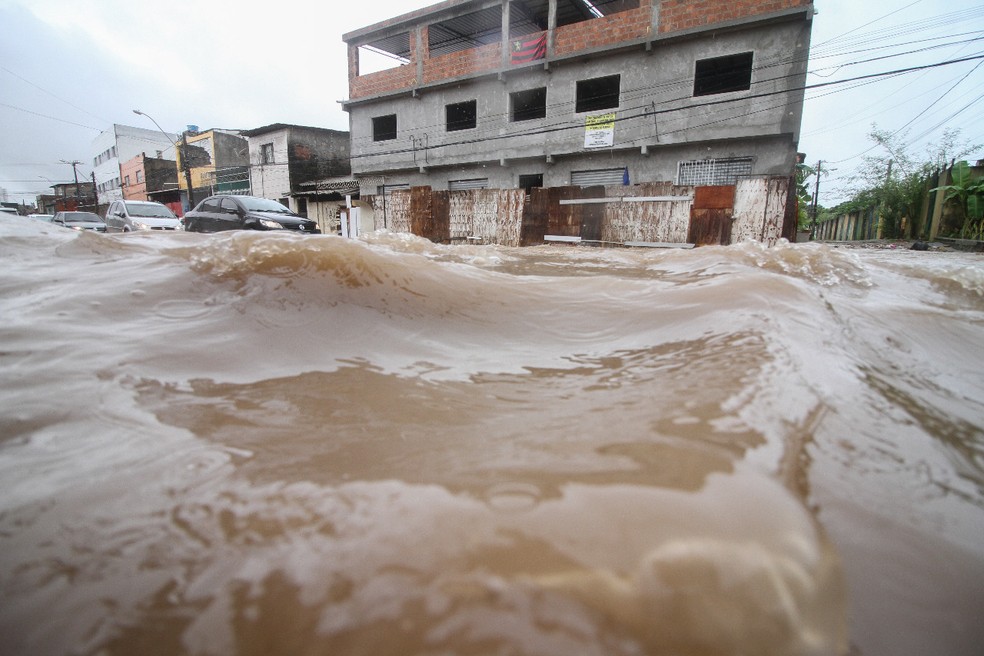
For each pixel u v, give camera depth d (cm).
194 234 272
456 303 176
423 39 1426
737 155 1045
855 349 136
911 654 52
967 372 139
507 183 1348
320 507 59
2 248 210
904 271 268
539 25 1490
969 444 92
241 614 45
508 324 164
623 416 85
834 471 73
